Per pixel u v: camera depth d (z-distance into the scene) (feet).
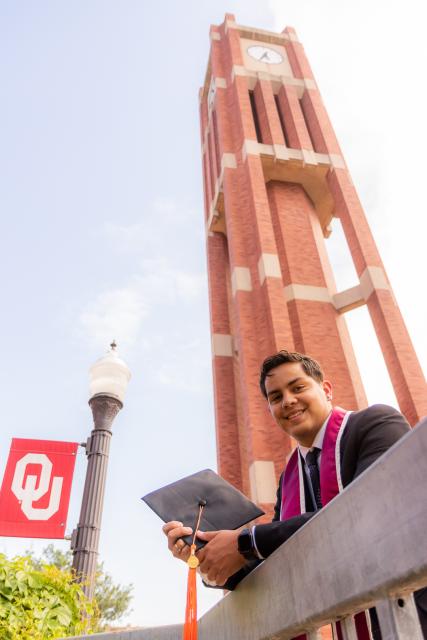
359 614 4.25
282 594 3.62
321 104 62.44
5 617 12.42
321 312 45.24
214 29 72.23
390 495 2.38
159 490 5.53
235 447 44.24
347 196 52.42
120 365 21.86
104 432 20.57
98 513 18.74
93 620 15.61
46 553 69.10
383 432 5.66
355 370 43.73
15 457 19.84
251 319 42.57
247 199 50.49
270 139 56.03
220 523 5.19
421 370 39.55
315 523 3.18
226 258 60.18
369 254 47.29
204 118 75.82
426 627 3.89
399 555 2.29
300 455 7.09
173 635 7.77
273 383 7.27
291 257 48.65
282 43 71.05
